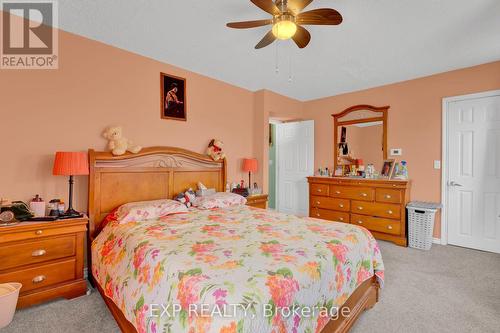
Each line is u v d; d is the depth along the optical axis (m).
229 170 4.13
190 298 1.15
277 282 1.23
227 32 2.56
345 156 4.57
